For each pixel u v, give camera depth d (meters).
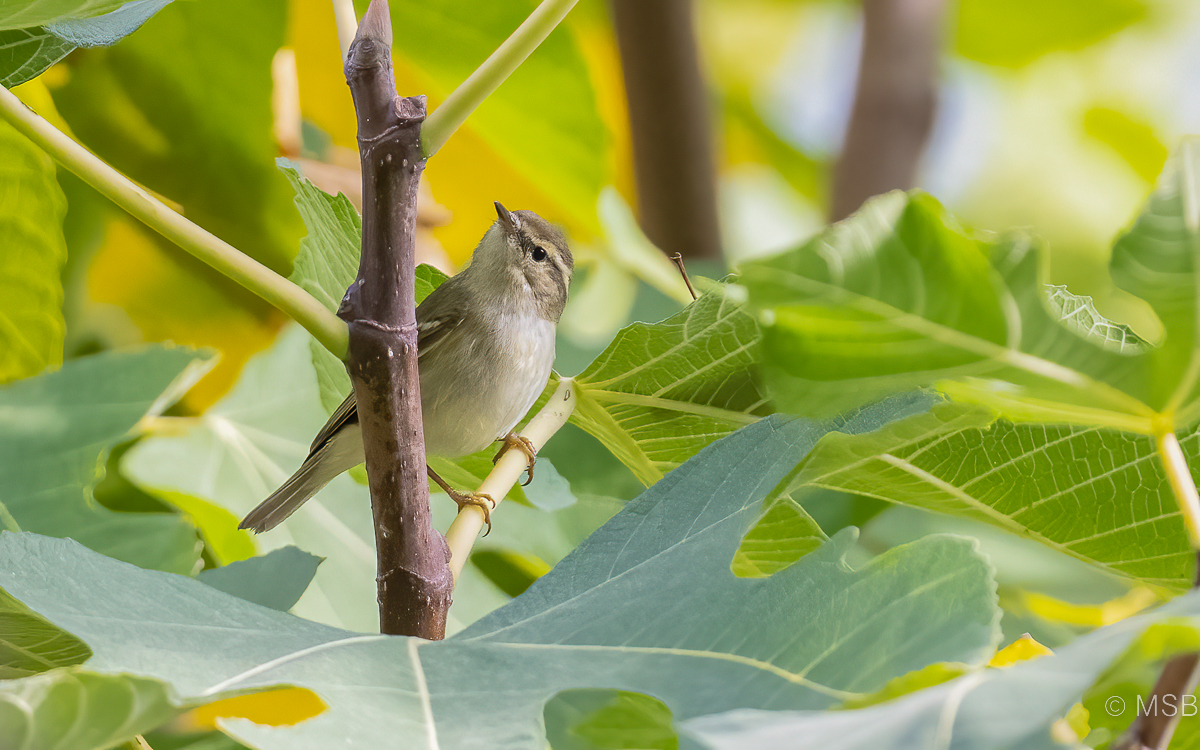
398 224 3.81
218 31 7.39
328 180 8.48
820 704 2.68
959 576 2.94
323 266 5.81
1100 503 4.34
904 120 10.32
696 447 5.75
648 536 3.96
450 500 7.62
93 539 5.45
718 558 3.47
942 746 2.04
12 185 6.13
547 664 3.09
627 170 11.23
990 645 2.67
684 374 5.30
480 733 2.67
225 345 8.77
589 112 8.12
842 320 2.67
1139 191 14.81
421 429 3.89
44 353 6.55
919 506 4.84
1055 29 13.81
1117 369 2.78
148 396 5.66
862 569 3.11
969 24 13.98
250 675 2.82
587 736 4.76
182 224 3.64
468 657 3.16
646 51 8.56
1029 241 2.55
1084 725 3.75
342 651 3.11
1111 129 14.79
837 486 4.83
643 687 2.93
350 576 6.76
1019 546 8.24
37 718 2.60
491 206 9.77
